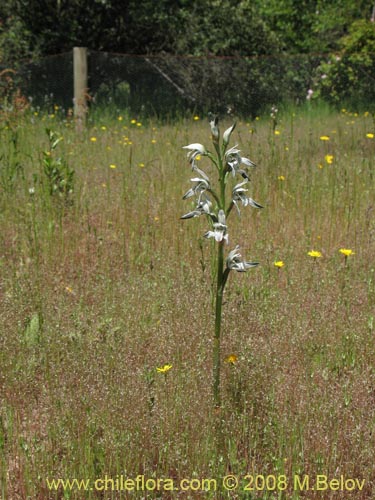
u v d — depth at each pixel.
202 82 15.92
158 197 7.53
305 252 6.05
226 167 3.56
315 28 20.80
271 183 7.76
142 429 3.53
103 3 15.99
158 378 3.96
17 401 3.95
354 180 7.66
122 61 15.87
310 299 5.00
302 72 16.42
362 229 6.68
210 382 3.81
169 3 17.28
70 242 6.32
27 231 6.33
